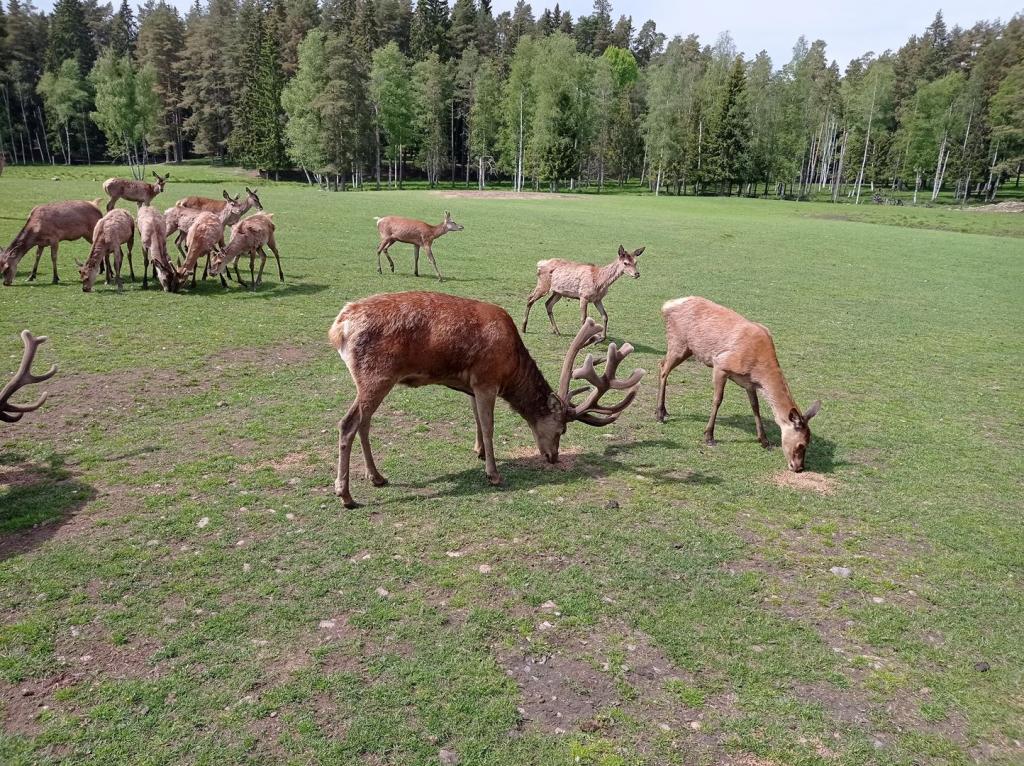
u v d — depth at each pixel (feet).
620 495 20.52
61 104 250.37
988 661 14.02
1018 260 85.66
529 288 53.42
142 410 25.22
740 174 234.99
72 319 36.58
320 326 38.17
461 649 13.46
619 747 11.37
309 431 24.06
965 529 19.53
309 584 15.30
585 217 114.83
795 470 22.75
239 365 30.99
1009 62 268.62
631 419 27.61
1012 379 35.58
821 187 270.05
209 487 19.63
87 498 18.72
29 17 297.53
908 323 48.39
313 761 10.81
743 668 13.39
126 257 55.67
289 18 288.71
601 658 13.47
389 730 11.46
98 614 14.03
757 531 18.84
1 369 28.19
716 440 25.64
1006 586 16.75
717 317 24.58
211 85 272.72
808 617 15.17
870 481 22.61
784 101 239.50
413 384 19.35
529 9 407.64
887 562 17.62
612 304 50.31
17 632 13.38
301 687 12.29
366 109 212.64
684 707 12.34
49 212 43.50
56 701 11.83
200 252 44.32
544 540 17.57
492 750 11.19
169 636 13.50
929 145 237.25
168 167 260.42
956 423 28.73
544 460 22.89
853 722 12.19
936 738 11.93
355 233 78.43
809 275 67.56
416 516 18.53
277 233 75.25
